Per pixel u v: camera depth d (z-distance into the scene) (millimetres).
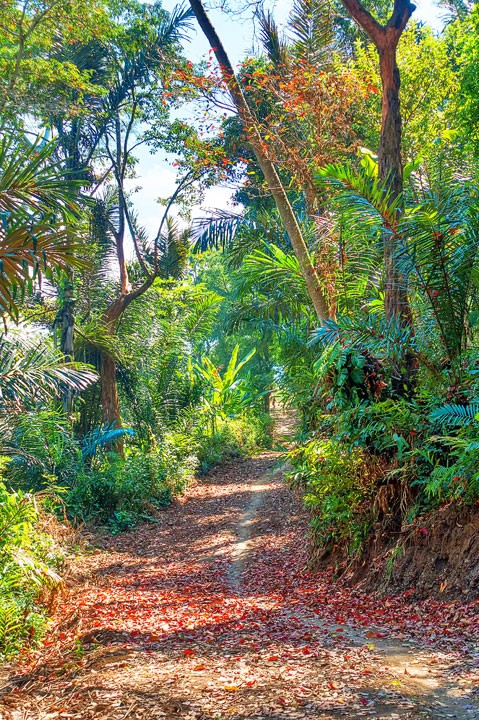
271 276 12969
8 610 7133
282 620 7070
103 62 20266
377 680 4531
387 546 8352
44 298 20609
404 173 10078
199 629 6707
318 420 10984
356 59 17141
